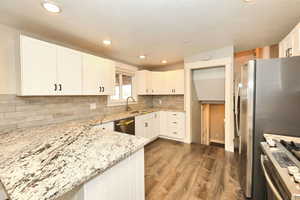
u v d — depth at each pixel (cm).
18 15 151
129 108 373
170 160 257
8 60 170
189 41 239
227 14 156
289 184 68
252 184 147
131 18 162
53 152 99
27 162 85
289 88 128
